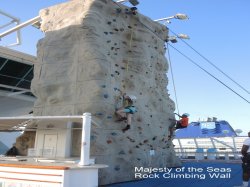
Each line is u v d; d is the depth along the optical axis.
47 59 14.04
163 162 15.45
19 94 26.88
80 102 12.36
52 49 14.07
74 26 13.69
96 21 13.54
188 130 29.56
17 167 7.84
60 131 12.22
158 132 15.50
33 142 13.33
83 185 7.54
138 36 15.82
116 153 12.16
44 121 12.62
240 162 18.23
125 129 12.58
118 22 14.98
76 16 14.03
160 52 17.81
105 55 13.14
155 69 17.02
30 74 23.92
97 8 14.06
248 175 10.11
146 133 14.38
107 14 14.57
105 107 12.12
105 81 12.55
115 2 15.19
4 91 25.36
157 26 17.86
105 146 11.67
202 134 28.52
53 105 13.08
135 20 16.14
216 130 27.89
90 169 7.81
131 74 14.73
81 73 12.80
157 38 17.61
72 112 12.37
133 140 13.28
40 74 13.97
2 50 20.36
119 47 14.62
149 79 15.91
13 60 21.45
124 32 15.21
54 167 7.29
